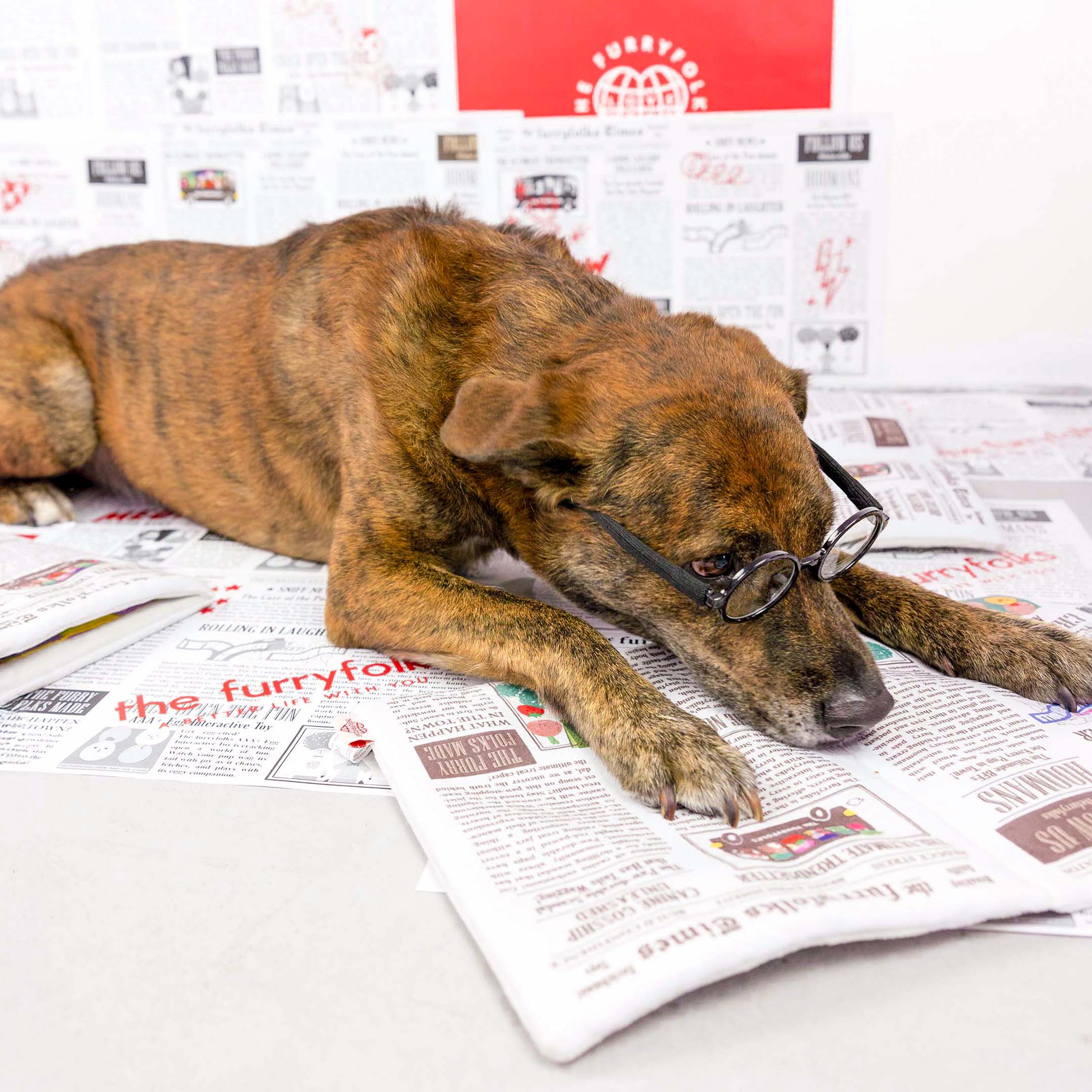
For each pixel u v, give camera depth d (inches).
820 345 49.1
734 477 23.0
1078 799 21.7
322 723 26.0
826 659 23.2
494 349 26.9
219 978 19.3
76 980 19.4
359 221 31.7
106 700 27.1
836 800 22.1
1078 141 44.2
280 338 31.7
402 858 21.9
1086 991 18.6
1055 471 39.3
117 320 35.8
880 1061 17.5
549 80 46.3
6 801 23.6
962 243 46.5
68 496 40.8
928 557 33.3
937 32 43.5
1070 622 28.9
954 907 19.1
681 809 22.1
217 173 49.1
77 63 47.9
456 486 27.4
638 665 27.5
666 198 47.7
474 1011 18.6
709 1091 17.1
